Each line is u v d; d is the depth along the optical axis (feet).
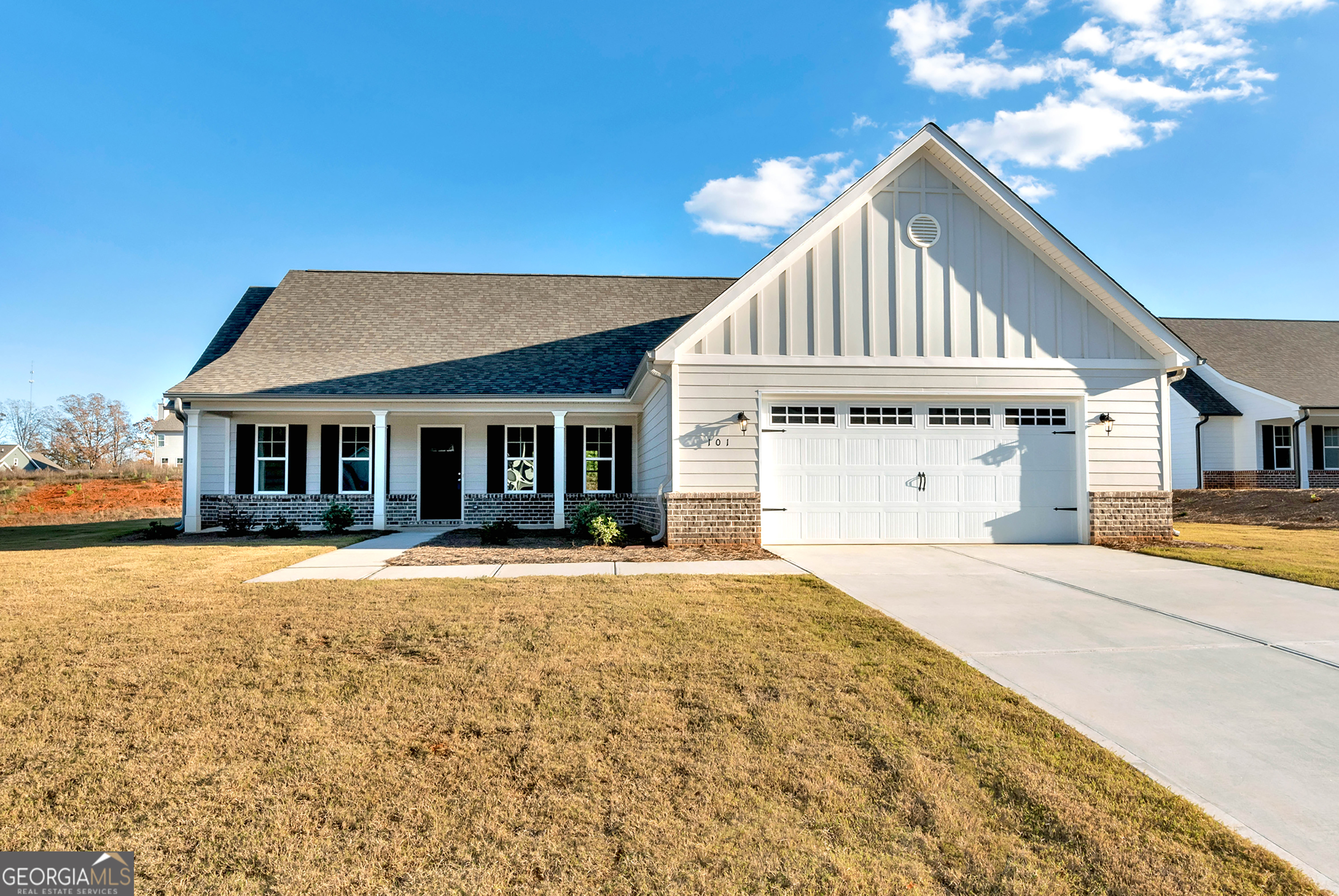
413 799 9.36
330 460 52.54
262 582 25.50
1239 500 61.05
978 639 17.88
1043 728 11.82
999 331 38.27
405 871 7.73
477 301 60.95
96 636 17.48
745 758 10.61
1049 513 38.75
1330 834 8.67
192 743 11.10
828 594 23.03
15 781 9.80
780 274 37.42
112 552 35.09
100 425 185.88
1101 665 15.69
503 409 48.96
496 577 26.81
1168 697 13.69
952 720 12.10
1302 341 84.48
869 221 37.78
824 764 10.39
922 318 37.86
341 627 18.38
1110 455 38.58
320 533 46.85
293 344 54.03
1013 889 7.38
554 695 13.26
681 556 32.94
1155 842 8.34
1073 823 8.75
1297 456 72.74
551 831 8.56
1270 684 14.42
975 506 38.50
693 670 14.82
